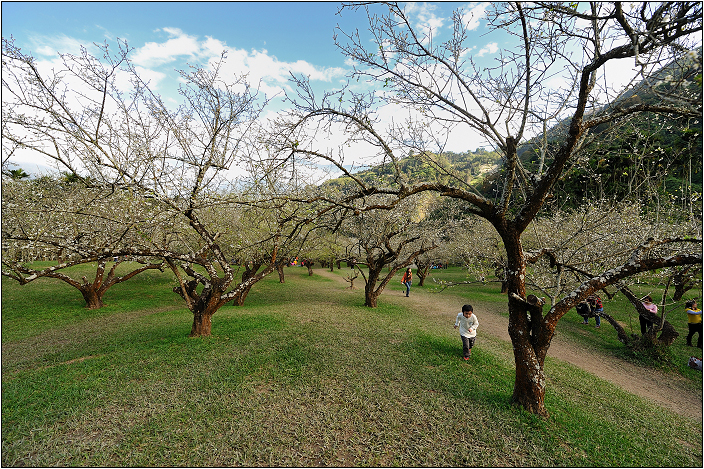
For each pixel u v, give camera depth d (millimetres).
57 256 8781
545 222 14242
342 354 7211
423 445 4121
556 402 5445
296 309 12852
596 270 8289
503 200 5066
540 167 5203
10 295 13609
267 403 4969
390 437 4270
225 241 10969
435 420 4668
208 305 8227
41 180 9469
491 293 19422
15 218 7258
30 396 5012
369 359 6973
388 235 12906
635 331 10805
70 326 9820
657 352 8266
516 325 5156
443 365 6859
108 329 9383
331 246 16125
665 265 4062
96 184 6594
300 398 5145
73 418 4422
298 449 3959
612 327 11219
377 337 8820
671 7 3426
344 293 18484
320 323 10266
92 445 3854
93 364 6379
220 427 4301
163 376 5797
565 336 10305
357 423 4547
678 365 7922
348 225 13617
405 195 4699
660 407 5945
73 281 11969
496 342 9359
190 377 5750
